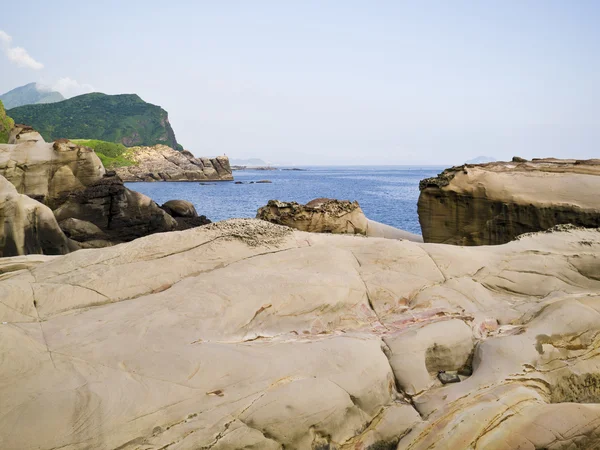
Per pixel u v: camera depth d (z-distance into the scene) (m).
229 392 5.39
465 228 16.77
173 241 8.99
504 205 15.70
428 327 7.11
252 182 117.19
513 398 5.96
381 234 20.30
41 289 7.25
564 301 7.74
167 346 5.99
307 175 192.25
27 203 20.02
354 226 19.61
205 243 9.02
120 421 4.84
